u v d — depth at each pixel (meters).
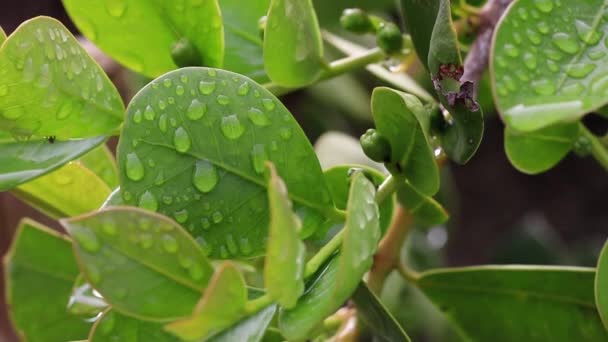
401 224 0.51
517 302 0.51
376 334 0.46
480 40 0.49
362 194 0.42
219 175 0.43
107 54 0.47
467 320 0.52
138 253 0.41
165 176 0.43
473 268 0.51
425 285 0.52
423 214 0.48
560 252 0.93
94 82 0.45
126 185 0.43
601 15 0.42
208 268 0.41
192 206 0.43
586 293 0.50
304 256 0.41
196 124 0.43
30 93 0.44
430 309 0.80
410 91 0.53
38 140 0.45
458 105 0.43
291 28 0.46
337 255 0.43
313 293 0.42
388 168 0.45
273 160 0.44
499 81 0.41
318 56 0.48
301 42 0.47
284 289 0.40
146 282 0.41
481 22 0.49
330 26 0.60
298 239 0.40
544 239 0.92
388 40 0.50
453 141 0.45
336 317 0.49
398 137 0.44
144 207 0.43
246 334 0.41
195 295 0.41
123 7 0.47
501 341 0.52
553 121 0.40
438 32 0.43
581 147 0.50
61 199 0.48
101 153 0.50
